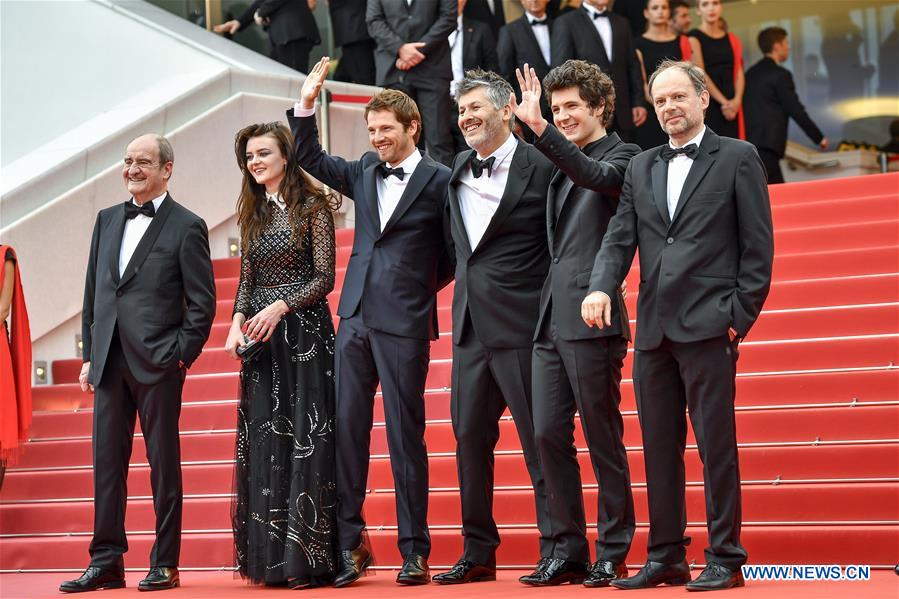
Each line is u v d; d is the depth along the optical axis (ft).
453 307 30.22
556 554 28.30
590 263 27.94
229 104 55.98
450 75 55.06
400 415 30.40
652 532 26.53
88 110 63.57
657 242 26.55
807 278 42.68
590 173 26.99
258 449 31.07
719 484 25.70
